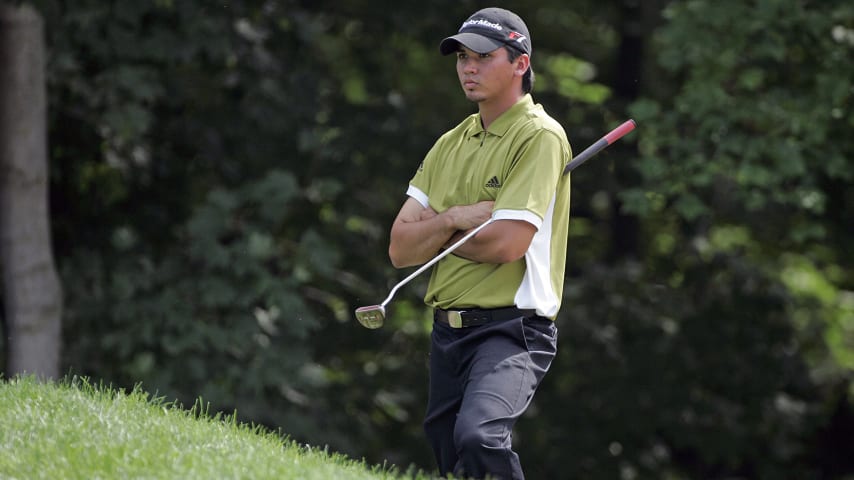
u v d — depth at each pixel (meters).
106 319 37.47
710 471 52.00
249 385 37.22
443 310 16.45
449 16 43.97
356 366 44.81
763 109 37.62
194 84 39.34
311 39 39.84
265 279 37.38
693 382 46.94
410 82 50.34
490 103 16.33
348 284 43.62
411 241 16.59
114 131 36.97
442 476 16.86
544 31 52.88
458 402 16.48
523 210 15.59
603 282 47.25
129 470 14.14
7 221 35.25
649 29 49.62
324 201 42.28
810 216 46.47
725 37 37.47
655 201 39.75
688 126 40.19
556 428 46.50
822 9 37.34
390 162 43.44
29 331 35.44
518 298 15.88
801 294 53.03
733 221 48.41
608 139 16.59
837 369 51.94
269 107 39.47
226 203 37.19
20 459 14.62
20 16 34.22
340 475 14.68
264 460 14.84
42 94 35.03
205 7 37.16
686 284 47.94
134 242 38.53
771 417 47.53
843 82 37.16
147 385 36.72
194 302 37.56
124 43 36.09
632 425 46.34
